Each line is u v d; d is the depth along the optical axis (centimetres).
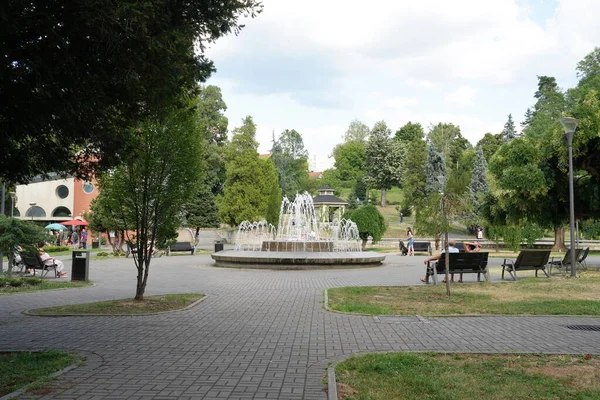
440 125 9888
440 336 814
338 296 1272
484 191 6238
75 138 748
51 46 586
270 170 5488
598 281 1530
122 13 591
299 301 1227
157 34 680
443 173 6675
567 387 530
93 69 665
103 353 707
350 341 782
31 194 5503
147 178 1174
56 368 618
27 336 827
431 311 1052
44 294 1394
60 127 699
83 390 535
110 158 825
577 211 2259
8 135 648
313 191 9050
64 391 531
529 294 1280
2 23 524
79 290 1485
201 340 793
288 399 507
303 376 590
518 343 759
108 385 553
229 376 590
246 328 892
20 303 1221
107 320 977
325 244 2811
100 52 646
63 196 5544
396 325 914
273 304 1180
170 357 684
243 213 5194
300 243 2800
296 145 11256
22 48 584
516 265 1673
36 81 576
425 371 592
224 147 6406
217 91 6588
